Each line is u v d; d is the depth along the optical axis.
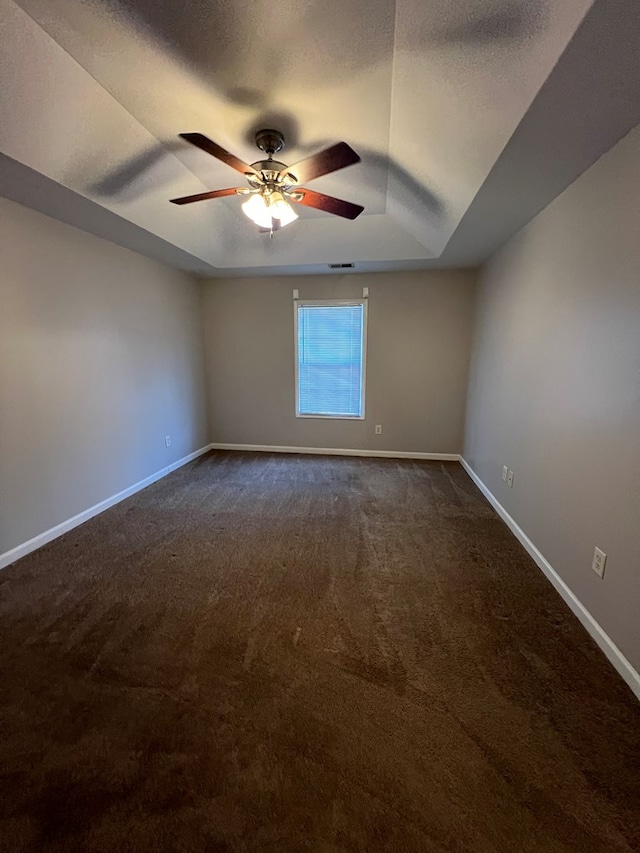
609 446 1.76
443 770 1.29
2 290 2.43
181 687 1.62
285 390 5.07
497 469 3.35
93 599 2.19
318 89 1.84
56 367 2.85
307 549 2.72
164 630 1.95
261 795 1.22
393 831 1.13
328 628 1.96
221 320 5.04
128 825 1.15
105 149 2.18
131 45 1.59
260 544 2.79
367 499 3.60
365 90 1.83
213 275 4.78
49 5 1.41
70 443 3.00
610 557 1.74
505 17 1.23
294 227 3.71
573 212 2.10
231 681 1.65
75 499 3.07
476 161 1.99
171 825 1.15
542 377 2.48
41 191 2.32
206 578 2.38
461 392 4.64
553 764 1.30
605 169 1.80
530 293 2.69
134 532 2.98
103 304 3.30
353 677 1.66
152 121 2.12
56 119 1.86
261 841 1.10
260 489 3.87
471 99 1.63
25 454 2.62
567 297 2.17
